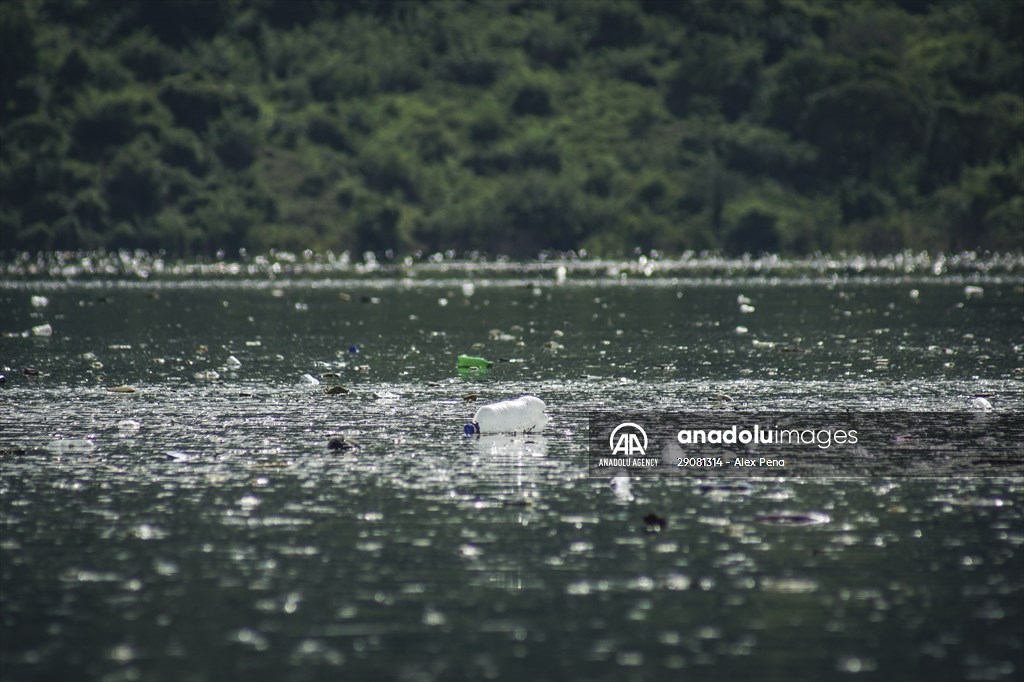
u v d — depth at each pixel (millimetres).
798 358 140000
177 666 48469
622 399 108688
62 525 66375
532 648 50062
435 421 97562
